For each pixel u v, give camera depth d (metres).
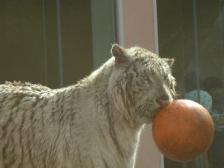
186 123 8.16
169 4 15.43
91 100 8.57
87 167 8.34
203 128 8.24
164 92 8.16
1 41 14.55
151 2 14.64
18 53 14.57
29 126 8.65
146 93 8.17
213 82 15.93
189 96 15.77
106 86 8.56
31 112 8.72
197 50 15.76
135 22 14.52
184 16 15.62
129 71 8.28
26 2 14.56
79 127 8.44
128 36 14.48
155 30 14.70
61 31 14.59
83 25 14.66
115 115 8.45
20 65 14.56
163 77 8.30
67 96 8.71
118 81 8.34
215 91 15.91
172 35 15.47
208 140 8.34
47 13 14.57
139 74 8.23
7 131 8.73
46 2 14.57
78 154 8.36
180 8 15.56
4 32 14.55
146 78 8.20
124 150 8.52
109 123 8.45
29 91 8.95
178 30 15.55
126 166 8.59
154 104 8.16
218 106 15.93
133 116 8.33
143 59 8.32
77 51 14.64
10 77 14.55
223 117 15.89
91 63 14.69
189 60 15.73
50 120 8.59
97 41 14.67
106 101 8.50
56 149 8.45
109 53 14.62
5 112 8.80
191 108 8.24
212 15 15.89
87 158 8.34
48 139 8.52
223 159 15.83
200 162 15.59
